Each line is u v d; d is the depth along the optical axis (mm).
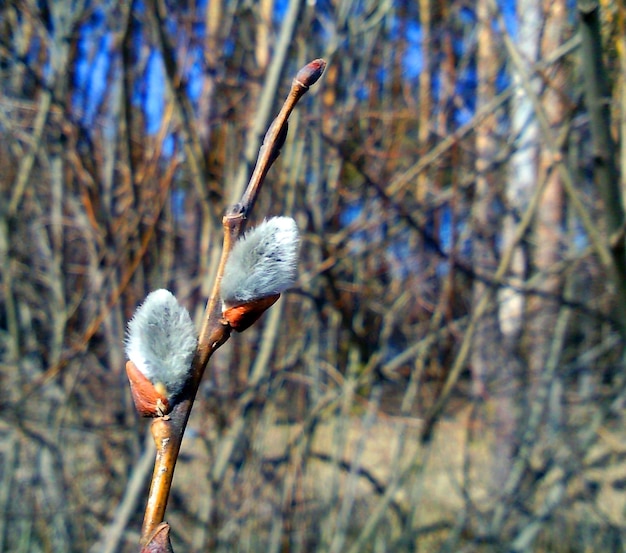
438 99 4391
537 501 5227
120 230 4094
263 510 4766
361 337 4281
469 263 4492
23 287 4637
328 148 4129
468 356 4480
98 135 4246
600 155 2258
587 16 2137
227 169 3873
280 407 4707
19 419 4055
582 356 4926
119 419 4469
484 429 5105
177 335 999
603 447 5598
